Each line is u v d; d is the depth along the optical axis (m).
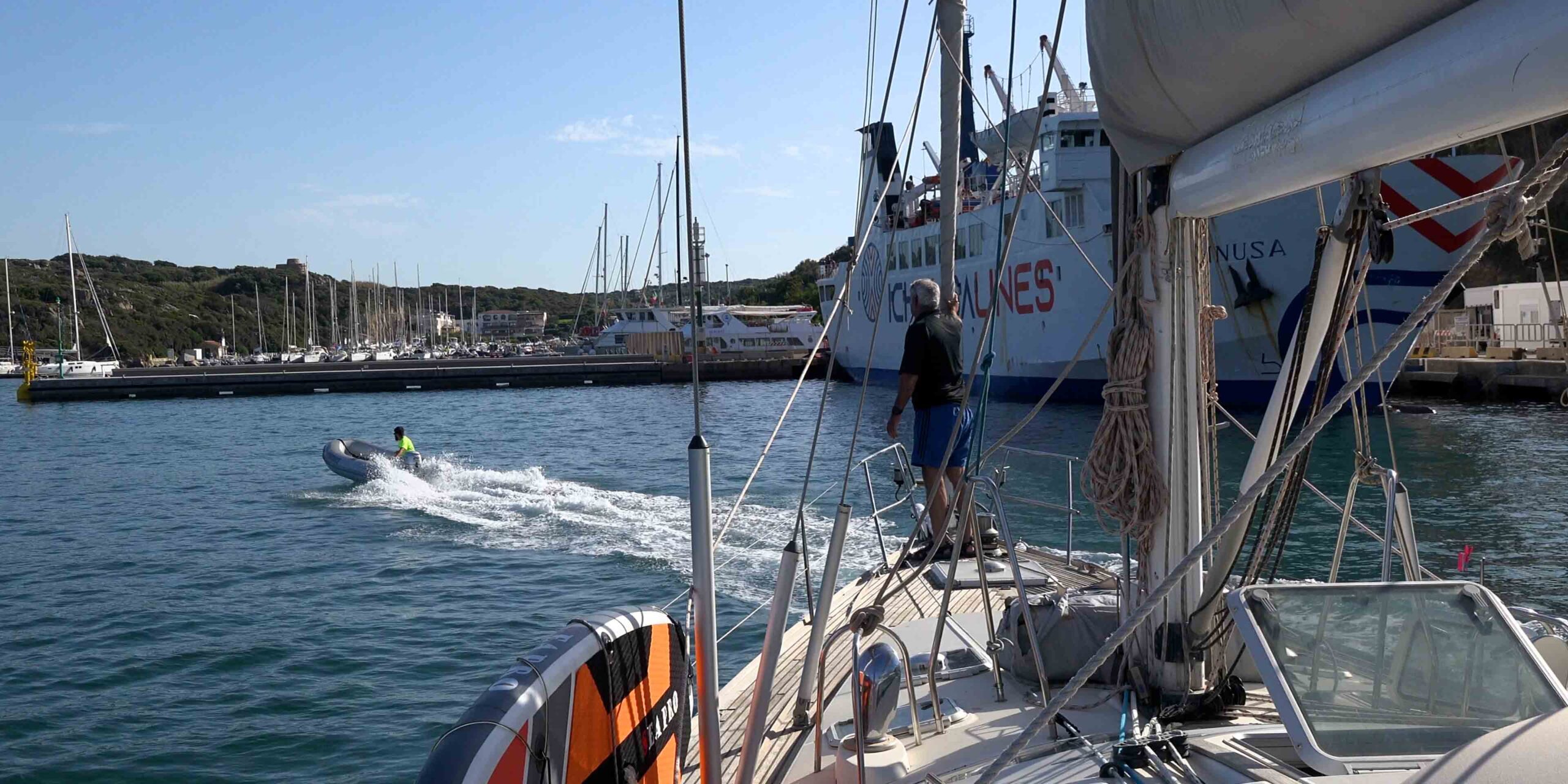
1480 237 1.62
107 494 23.83
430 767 2.49
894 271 46.97
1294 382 2.76
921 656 4.27
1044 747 3.12
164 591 13.99
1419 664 2.66
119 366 81.06
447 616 12.30
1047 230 33.72
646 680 3.25
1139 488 3.28
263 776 7.92
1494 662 2.64
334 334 125.69
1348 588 2.84
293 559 15.86
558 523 18.17
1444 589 2.81
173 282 176.00
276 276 172.75
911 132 4.26
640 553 15.07
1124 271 3.31
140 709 9.36
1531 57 1.50
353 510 20.52
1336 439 24.23
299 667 10.45
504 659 10.62
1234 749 2.70
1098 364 32.81
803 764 3.71
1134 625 1.94
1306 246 26.16
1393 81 1.84
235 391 60.91
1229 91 2.50
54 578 14.98
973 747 3.30
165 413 49.81
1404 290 22.77
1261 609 2.82
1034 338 35.12
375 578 14.41
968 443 5.91
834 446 28.92
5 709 9.41
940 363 5.81
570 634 2.98
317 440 35.69
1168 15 2.50
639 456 28.97
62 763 8.21
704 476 2.57
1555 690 2.56
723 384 62.59
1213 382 3.40
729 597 12.13
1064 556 6.84
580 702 2.88
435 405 51.88
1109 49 2.88
